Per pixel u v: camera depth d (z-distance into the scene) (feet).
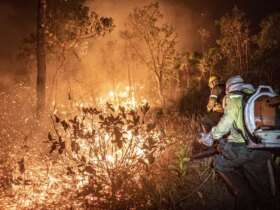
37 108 32.76
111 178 21.09
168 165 21.97
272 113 17.33
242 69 52.19
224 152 18.37
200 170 22.77
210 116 26.53
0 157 26.17
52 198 21.84
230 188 19.06
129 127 21.29
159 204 19.76
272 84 44.86
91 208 20.42
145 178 20.89
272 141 17.34
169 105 43.68
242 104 17.92
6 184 23.13
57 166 25.52
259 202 18.47
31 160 26.27
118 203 20.43
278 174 18.84
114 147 22.91
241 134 18.06
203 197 20.45
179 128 28.91
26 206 21.08
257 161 18.07
